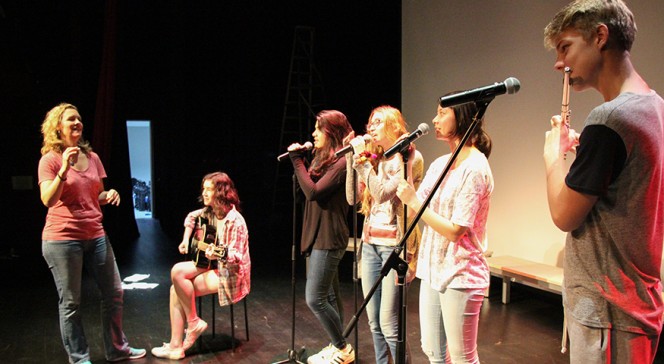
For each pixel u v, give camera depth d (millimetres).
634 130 1163
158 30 7766
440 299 1944
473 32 4656
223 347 3385
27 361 3195
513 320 3836
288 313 4055
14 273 5398
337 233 2770
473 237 1888
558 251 3975
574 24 1250
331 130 2775
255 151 8492
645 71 3367
